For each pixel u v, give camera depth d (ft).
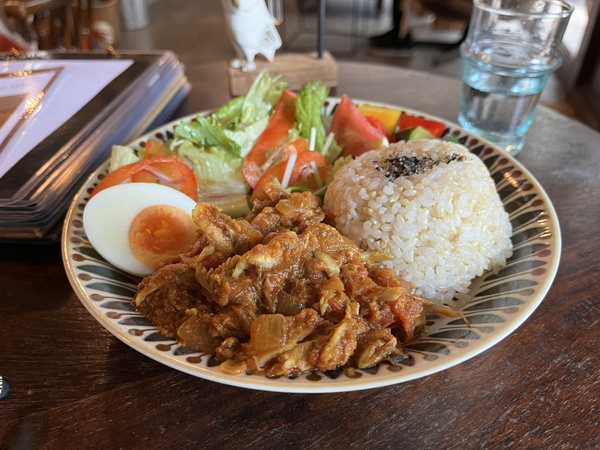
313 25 2.97
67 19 2.05
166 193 0.72
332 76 1.19
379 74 1.26
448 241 0.69
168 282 0.62
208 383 0.55
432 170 0.74
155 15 3.24
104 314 0.57
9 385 0.53
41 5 1.74
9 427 0.51
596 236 0.75
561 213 0.81
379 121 0.99
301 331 0.53
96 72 1.09
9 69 1.12
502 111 0.96
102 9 2.68
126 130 0.98
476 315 0.60
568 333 0.61
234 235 0.64
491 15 0.94
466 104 1.00
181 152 0.91
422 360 0.51
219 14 3.24
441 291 0.70
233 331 0.56
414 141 0.84
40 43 2.00
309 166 0.89
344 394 0.54
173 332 0.58
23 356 0.59
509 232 0.74
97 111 0.94
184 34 2.97
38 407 0.53
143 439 0.50
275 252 0.59
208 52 2.75
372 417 0.51
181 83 1.18
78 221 0.72
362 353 0.53
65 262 0.64
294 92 1.18
